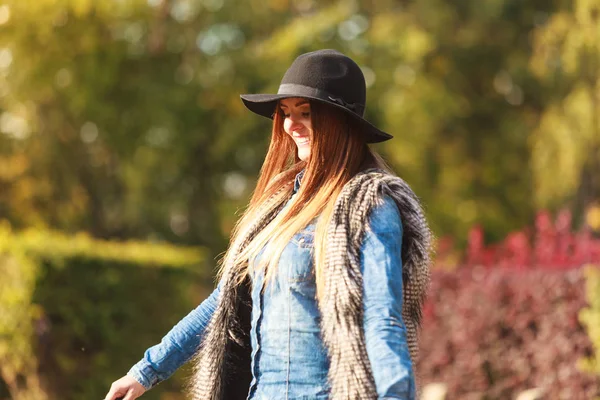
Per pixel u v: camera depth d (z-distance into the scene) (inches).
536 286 686.5
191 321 286.5
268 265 251.6
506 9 2102.6
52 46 1775.3
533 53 2012.8
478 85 2215.8
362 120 253.0
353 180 247.3
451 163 2084.2
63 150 1893.5
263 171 288.2
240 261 267.4
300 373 241.6
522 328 699.4
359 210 237.8
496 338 720.3
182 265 786.2
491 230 2100.1
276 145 286.2
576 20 1737.2
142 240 1991.9
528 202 2123.5
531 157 1918.1
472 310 739.4
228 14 1991.9
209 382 268.5
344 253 233.0
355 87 261.3
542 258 804.0
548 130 1769.2
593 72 1702.8
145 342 745.0
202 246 2012.8
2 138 1871.3
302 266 243.8
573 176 1729.8
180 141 1923.0
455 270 778.8
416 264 241.0
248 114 1935.3
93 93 1817.2
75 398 689.0
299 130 266.5
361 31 1969.7
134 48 1888.5
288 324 244.2
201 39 1995.6
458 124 2143.2
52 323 678.5
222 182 2037.4
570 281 661.3
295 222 248.2
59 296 681.0
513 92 2215.8
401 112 1872.5
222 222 2017.7
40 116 1867.6
